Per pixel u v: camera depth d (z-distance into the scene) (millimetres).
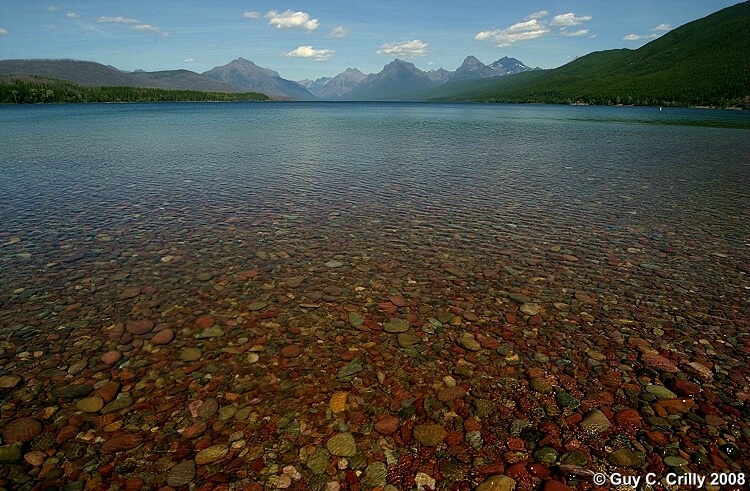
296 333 8352
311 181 22828
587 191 21031
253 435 5738
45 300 9453
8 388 6547
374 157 31922
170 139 43688
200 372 7078
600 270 11656
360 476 5125
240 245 13172
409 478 5113
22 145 36906
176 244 13148
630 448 5586
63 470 5125
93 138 43625
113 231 14227
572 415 6184
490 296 10086
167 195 19297
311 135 50094
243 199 18781
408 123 76562
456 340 8172
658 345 8070
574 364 7445
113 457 5328
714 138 48688
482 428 5918
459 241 13836
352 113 124250
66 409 6125
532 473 5188
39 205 17281
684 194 20484
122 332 8250
